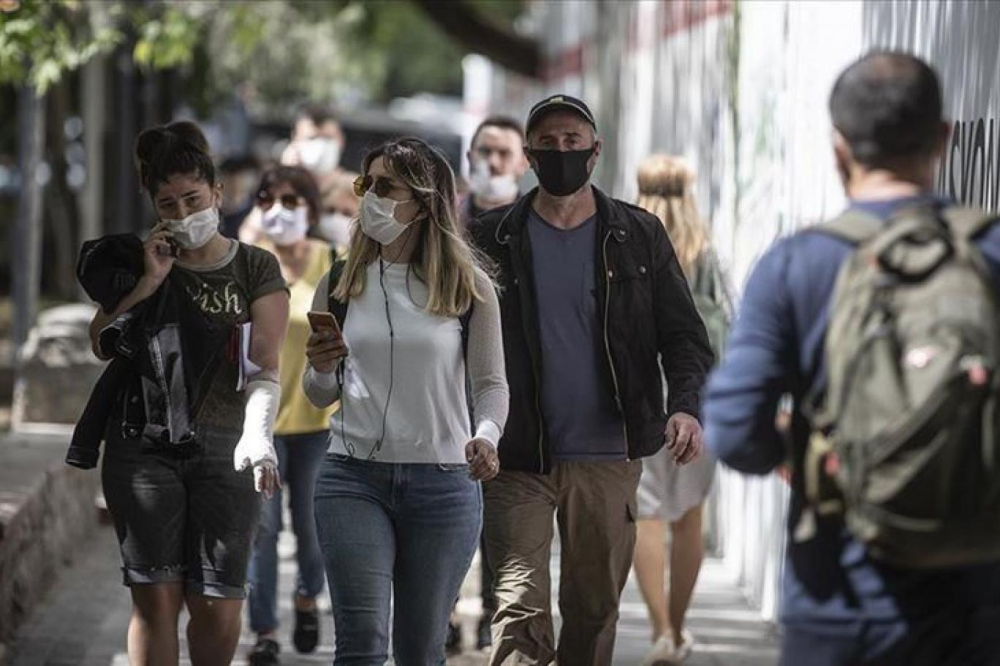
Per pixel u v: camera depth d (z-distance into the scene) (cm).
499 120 2305
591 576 1617
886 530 978
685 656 2055
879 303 989
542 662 1582
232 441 1507
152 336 1495
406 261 1451
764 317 1041
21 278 3831
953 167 1753
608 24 5112
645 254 1603
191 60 5366
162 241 1484
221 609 1505
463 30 6656
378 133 8600
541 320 1589
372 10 7581
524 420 1584
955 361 963
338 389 1453
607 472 1596
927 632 1009
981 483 972
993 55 1612
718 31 3102
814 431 1023
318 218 2077
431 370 1431
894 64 1041
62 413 3425
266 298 1522
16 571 2209
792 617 1038
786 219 2419
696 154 3356
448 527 1436
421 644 1453
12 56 2770
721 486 2908
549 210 1605
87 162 5756
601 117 5256
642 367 1596
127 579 1492
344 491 1434
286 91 7500
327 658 2122
